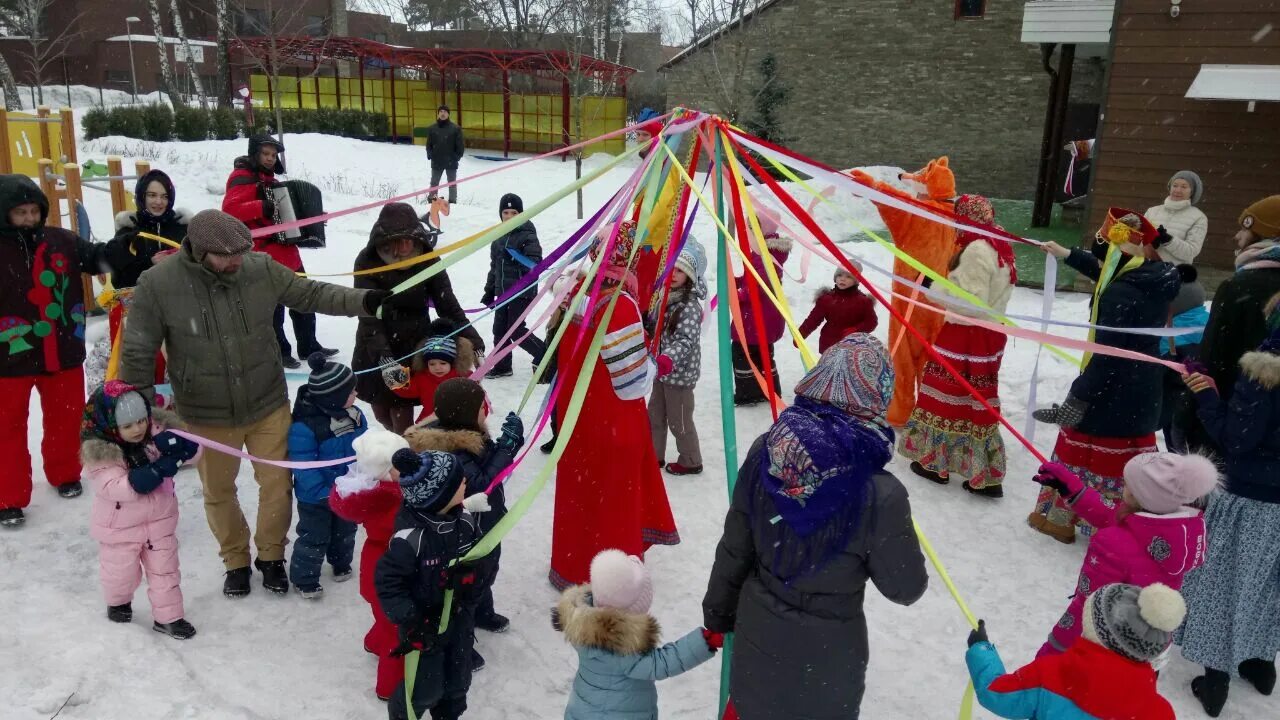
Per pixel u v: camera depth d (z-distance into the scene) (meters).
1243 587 3.43
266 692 3.35
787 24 20.11
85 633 3.57
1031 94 19.06
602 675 2.68
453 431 3.42
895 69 19.77
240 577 3.97
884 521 2.31
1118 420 4.36
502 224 3.49
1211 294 9.33
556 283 4.04
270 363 3.92
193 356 3.72
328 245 10.91
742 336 3.78
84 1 33.88
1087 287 9.62
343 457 3.90
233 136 18.97
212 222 3.60
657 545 4.61
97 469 3.48
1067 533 4.75
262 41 21.56
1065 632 3.13
